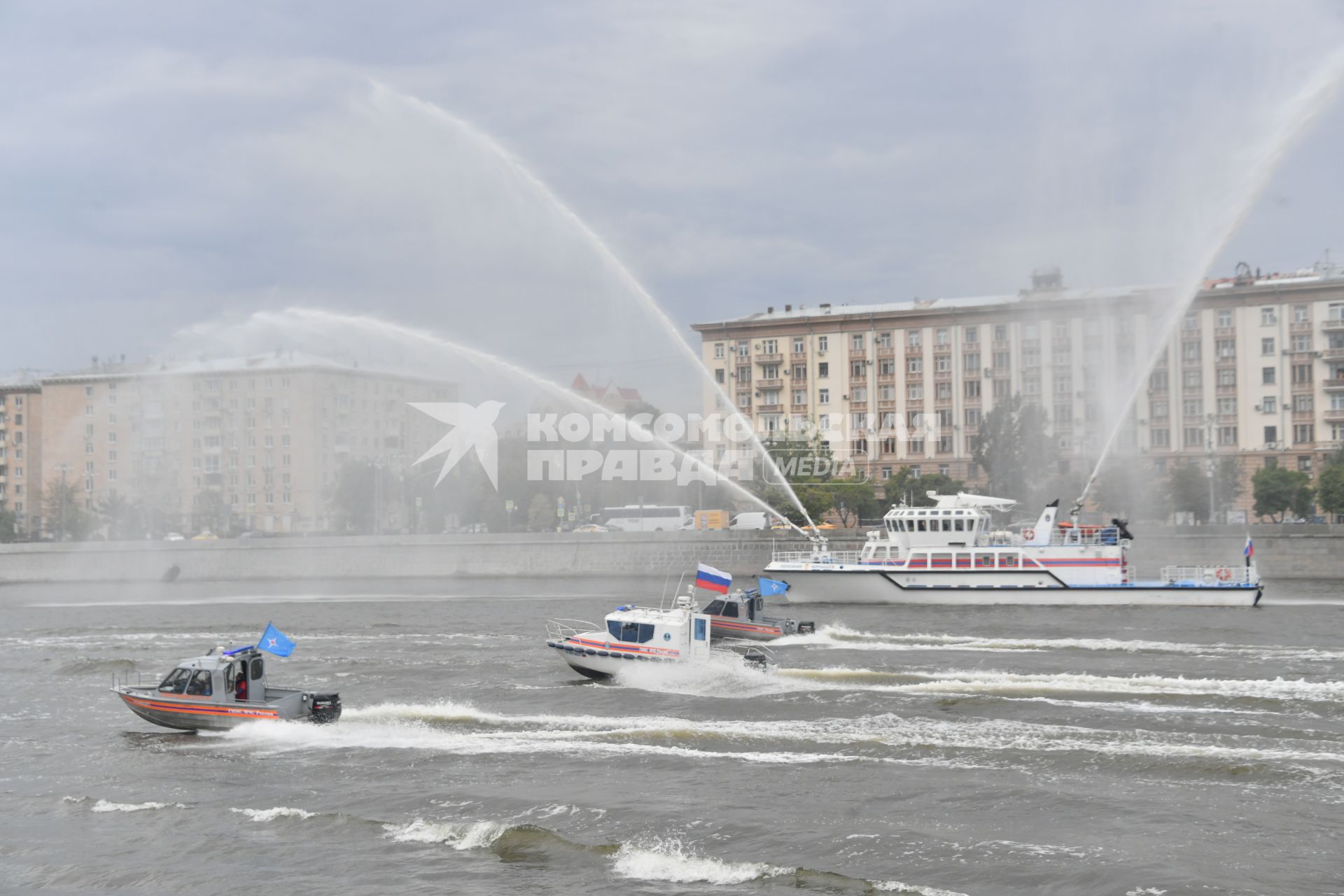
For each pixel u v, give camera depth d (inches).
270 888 1048.2
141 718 1732.3
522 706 1736.0
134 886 1064.8
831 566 3297.2
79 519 5703.7
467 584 4429.1
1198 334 5388.8
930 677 1903.3
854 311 6220.5
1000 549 3181.6
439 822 1193.4
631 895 1011.3
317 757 1451.8
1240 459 5324.8
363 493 5408.5
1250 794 1230.3
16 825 1229.1
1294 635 2468.0
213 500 5492.1
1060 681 1850.4
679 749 1455.5
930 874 1039.0
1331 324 5246.1
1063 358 5036.9
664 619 1907.0
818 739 1491.1
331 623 3073.3
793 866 1069.8
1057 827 1141.7
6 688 2063.2
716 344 6279.5
